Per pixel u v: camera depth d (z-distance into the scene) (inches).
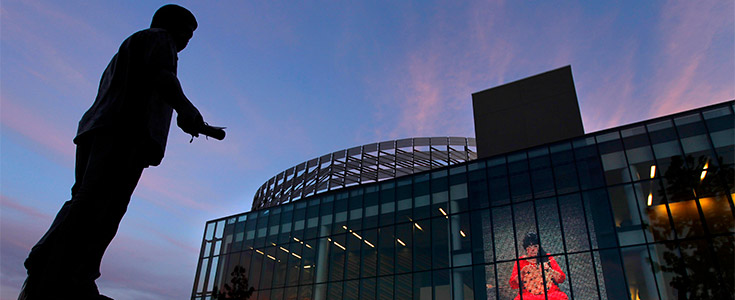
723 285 802.8
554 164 1107.9
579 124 1314.0
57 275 110.5
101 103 130.6
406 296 1133.1
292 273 1350.9
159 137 134.2
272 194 1808.6
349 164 1604.3
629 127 1056.2
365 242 1279.5
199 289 1497.3
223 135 131.8
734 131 933.8
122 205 125.8
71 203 120.3
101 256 121.9
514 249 1050.7
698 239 863.7
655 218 927.0
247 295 1391.5
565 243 995.3
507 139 1398.9
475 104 1509.6
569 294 940.6
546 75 1432.1
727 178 893.8
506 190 1139.9
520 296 992.2
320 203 1441.9
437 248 1155.9
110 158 123.3
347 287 1233.4
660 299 850.8
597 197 1011.3
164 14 151.9
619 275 906.7
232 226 1589.6
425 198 1252.5
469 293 1053.8
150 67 129.6
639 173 993.5
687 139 976.9
